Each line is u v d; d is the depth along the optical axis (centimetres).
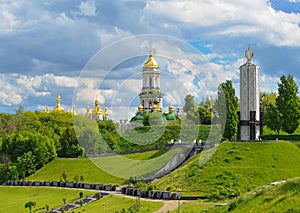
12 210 12519
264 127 16900
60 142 18838
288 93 15125
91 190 13275
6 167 17712
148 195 11094
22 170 17250
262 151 12675
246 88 13775
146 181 11944
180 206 9769
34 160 17538
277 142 13138
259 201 7062
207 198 10431
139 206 9962
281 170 11825
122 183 13250
